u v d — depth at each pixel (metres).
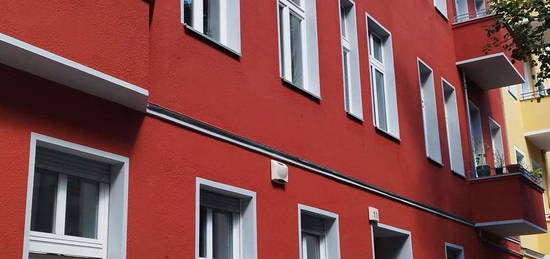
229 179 7.43
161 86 6.74
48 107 5.52
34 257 5.46
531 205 14.70
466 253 13.75
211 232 7.37
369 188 10.32
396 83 12.01
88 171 6.01
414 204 11.74
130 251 6.04
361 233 9.90
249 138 7.87
